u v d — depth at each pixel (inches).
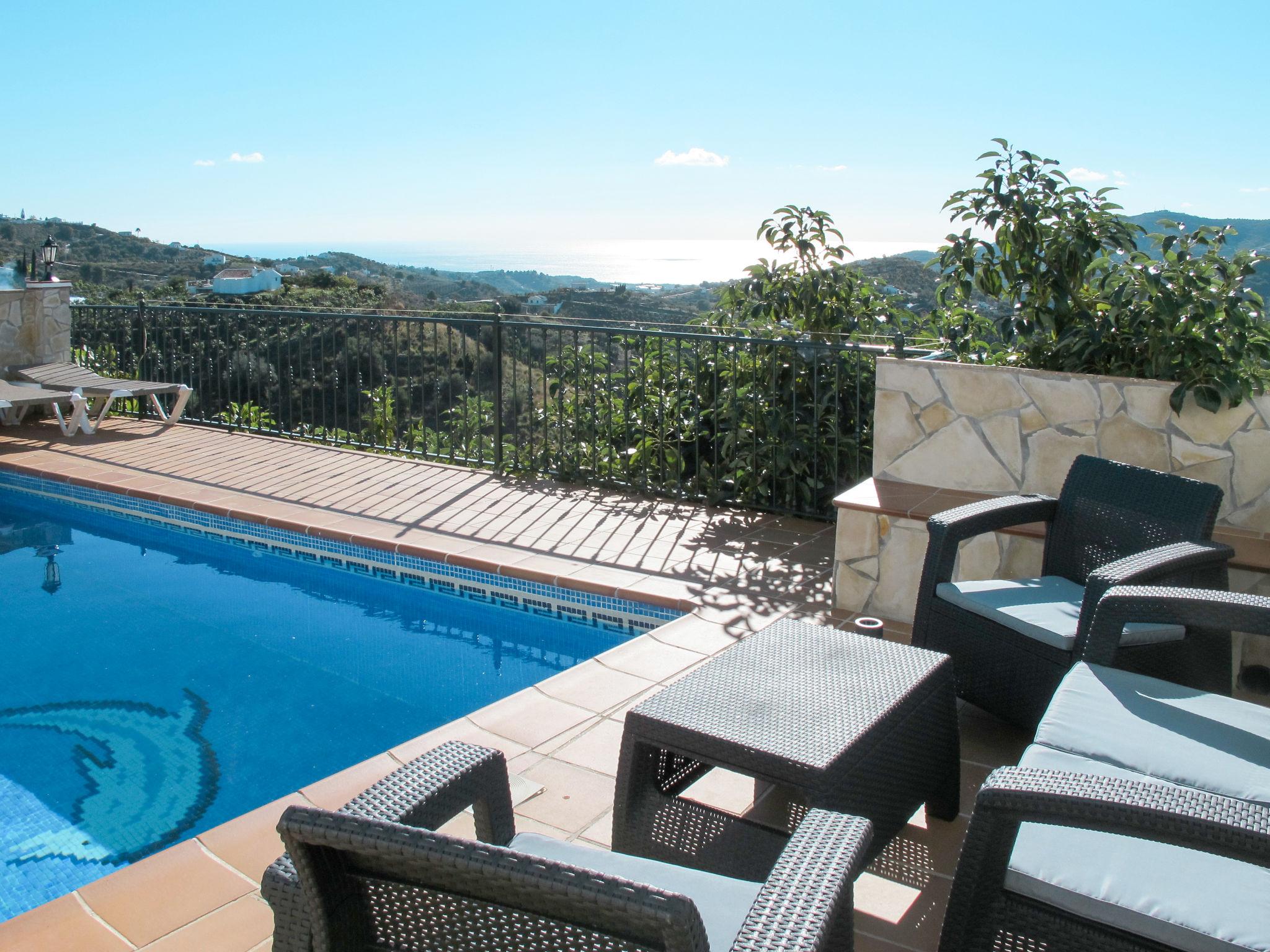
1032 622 108.7
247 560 214.4
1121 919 61.1
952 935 67.4
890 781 84.6
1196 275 151.4
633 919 41.1
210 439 287.6
